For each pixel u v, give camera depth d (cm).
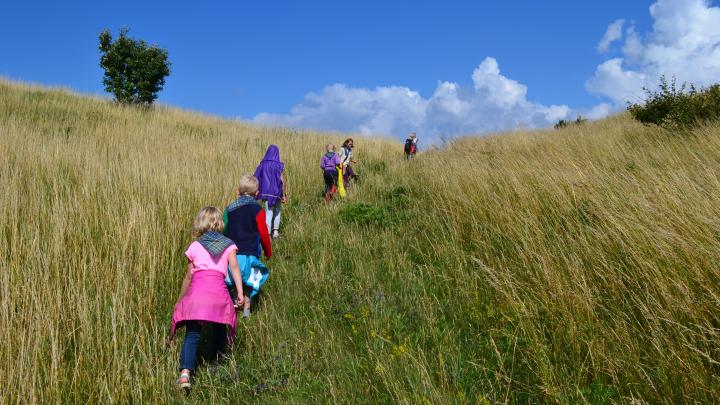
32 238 472
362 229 695
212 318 358
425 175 940
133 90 2245
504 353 339
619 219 443
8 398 298
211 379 349
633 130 1202
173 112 2258
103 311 407
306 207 903
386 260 562
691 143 833
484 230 558
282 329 418
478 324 388
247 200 481
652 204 444
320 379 340
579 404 272
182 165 859
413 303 443
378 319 409
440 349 341
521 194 601
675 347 288
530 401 294
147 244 522
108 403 317
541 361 303
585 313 348
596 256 408
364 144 1886
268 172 711
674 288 330
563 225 513
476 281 451
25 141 858
